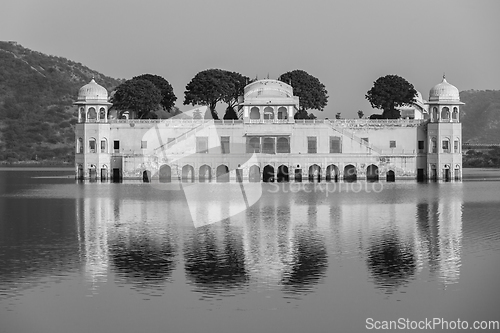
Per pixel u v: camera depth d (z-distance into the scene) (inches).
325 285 2593.5
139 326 2224.4
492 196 5457.7
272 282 2632.9
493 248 3198.8
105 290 2541.8
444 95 6929.1
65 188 6294.3
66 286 2588.6
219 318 2284.7
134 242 3368.6
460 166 6884.8
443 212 4466.0
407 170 6929.1
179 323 2247.8
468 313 2326.5
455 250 3159.5
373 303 2410.2
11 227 3836.1
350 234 3587.6
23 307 2375.7
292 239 3440.0
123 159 6934.1
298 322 2261.3
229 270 2797.7
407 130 6998.0
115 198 5393.7
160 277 2699.3
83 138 7047.2
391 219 4133.9
